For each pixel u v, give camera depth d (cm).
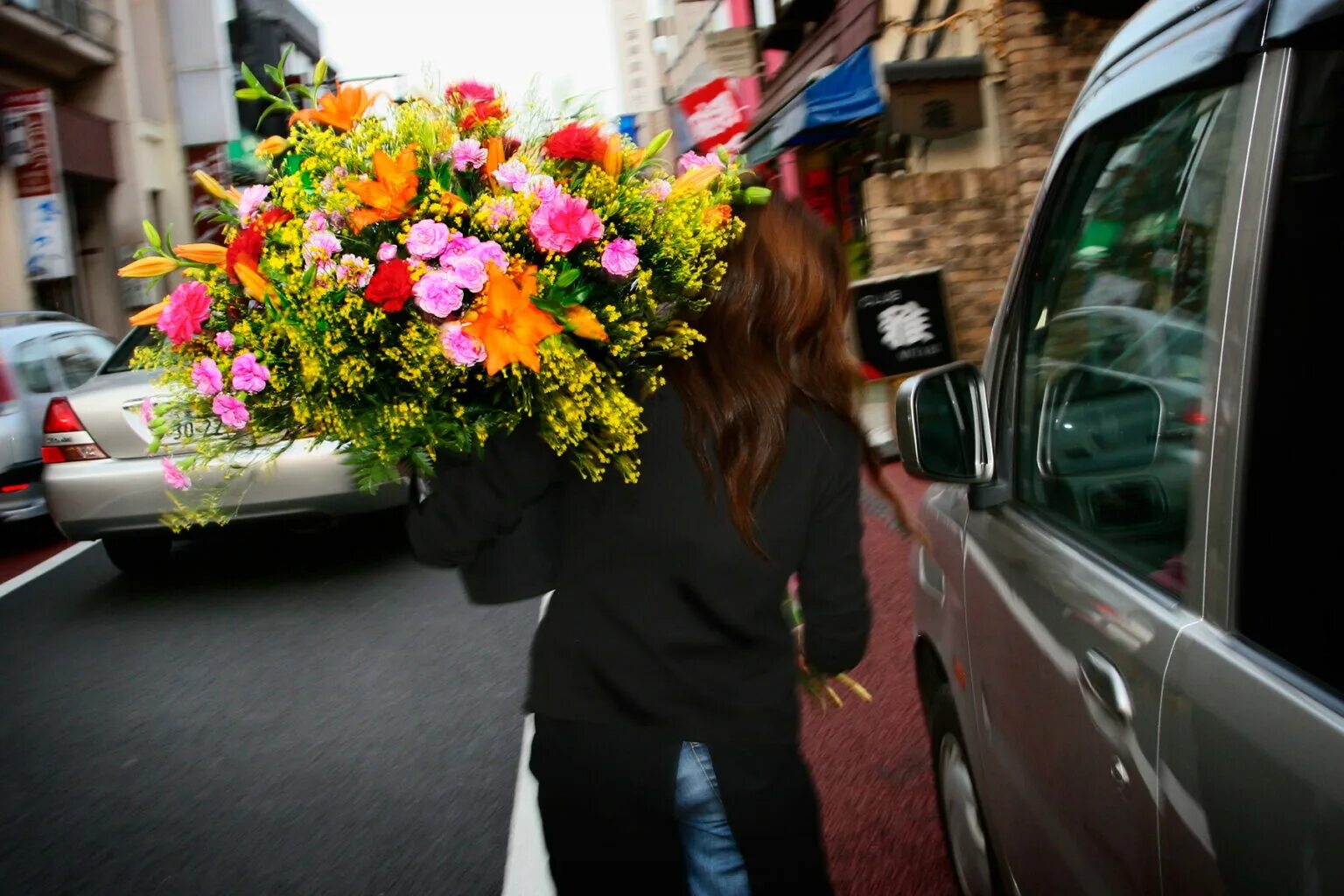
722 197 166
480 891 303
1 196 1823
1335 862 108
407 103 162
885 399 930
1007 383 235
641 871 154
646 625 154
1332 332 123
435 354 144
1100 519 183
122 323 2247
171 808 362
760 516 155
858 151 1300
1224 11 153
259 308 158
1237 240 141
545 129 170
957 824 275
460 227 153
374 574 647
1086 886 174
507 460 154
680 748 153
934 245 994
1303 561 123
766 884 154
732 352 157
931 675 294
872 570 615
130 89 2253
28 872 322
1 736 431
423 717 431
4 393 777
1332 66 129
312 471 580
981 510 240
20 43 1938
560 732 157
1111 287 190
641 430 151
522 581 163
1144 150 177
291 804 360
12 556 795
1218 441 140
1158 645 147
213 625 568
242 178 176
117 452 599
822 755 384
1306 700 118
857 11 1196
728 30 1881
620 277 154
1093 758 166
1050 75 946
